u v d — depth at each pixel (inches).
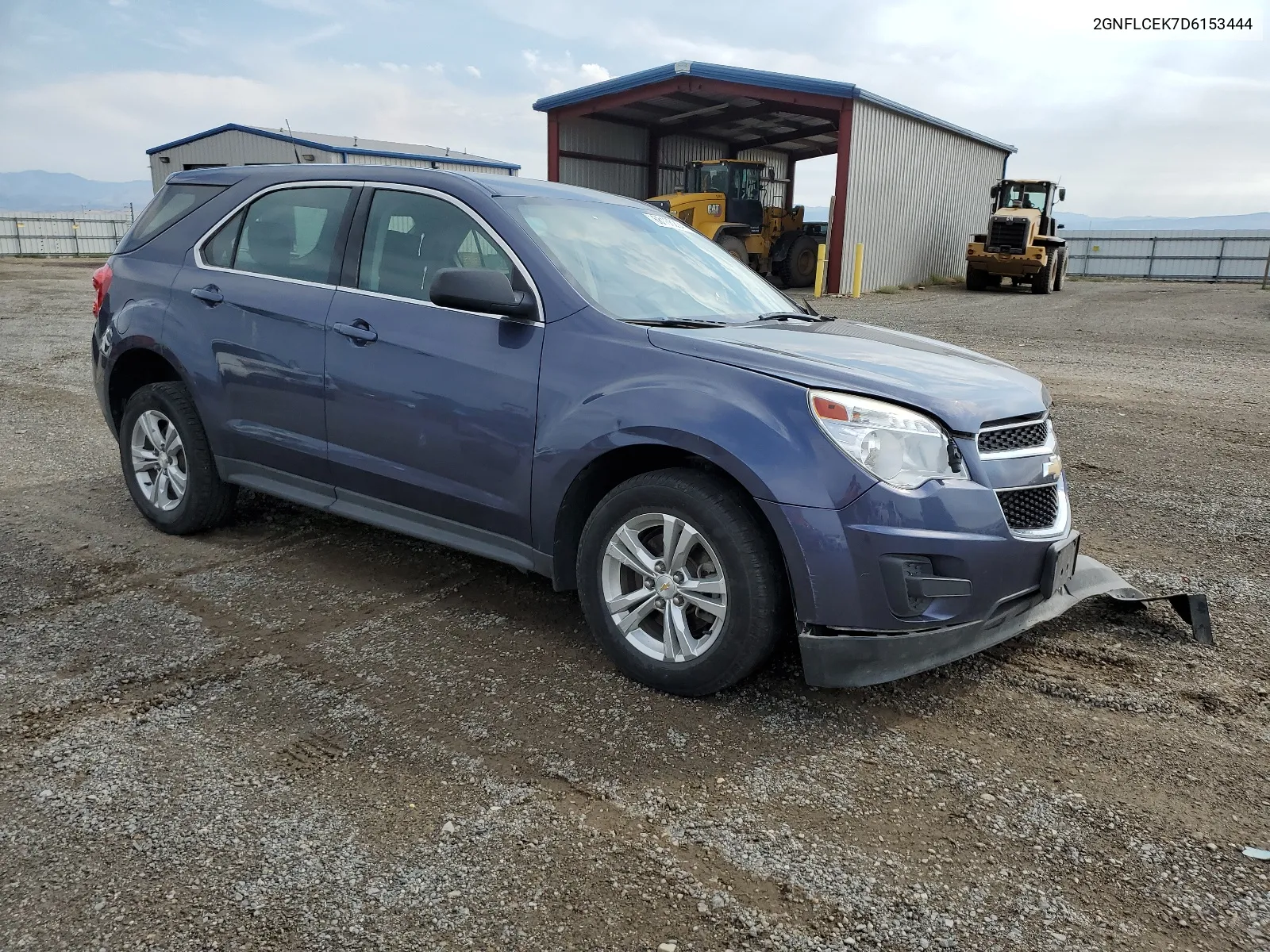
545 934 76.4
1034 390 124.7
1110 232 1715.1
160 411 172.7
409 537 180.2
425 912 78.7
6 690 116.5
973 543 107.5
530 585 156.0
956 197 1133.1
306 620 140.1
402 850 87.0
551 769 101.0
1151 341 522.6
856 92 868.0
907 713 115.0
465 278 122.0
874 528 104.0
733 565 109.7
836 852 87.8
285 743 105.3
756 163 961.5
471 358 130.1
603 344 120.9
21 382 350.0
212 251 167.5
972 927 78.2
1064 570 119.6
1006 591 112.2
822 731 110.4
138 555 166.4
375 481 143.6
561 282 127.0
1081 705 117.6
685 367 114.7
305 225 156.1
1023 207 989.2
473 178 143.3
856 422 105.6
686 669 115.0
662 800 95.7
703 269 154.9
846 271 927.0
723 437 107.6
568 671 124.7
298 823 90.7
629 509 117.6
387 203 147.2
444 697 116.7
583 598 124.0
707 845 88.5
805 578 105.5
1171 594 142.6
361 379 141.3
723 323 133.3
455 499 134.5
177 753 102.7
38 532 177.8
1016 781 100.5
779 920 78.5
